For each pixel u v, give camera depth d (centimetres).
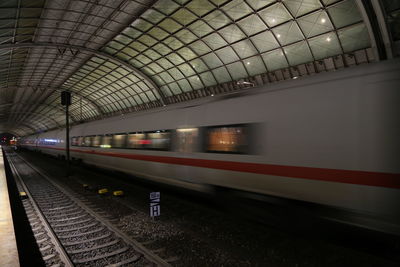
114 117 1431
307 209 525
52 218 762
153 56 2372
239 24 1673
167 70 2530
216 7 1578
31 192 1152
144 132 1066
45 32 2000
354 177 443
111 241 569
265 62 1877
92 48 2347
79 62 2725
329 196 479
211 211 739
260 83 2017
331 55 1580
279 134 561
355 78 467
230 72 2144
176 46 2116
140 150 1080
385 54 1238
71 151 2084
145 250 498
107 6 1650
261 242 541
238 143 653
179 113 881
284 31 1593
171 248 525
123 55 2488
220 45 1933
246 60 1955
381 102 426
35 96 4238
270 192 586
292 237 550
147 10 1688
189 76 2458
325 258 466
